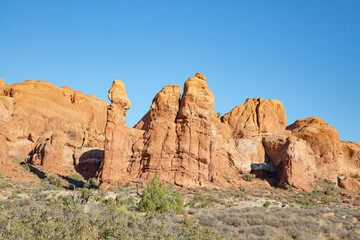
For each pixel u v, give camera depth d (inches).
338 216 1350.9
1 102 2175.2
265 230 914.1
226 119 2960.1
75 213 737.6
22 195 1429.6
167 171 2037.4
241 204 1642.5
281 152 2623.0
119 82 1985.7
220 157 2502.5
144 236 680.4
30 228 641.0
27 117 2445.9
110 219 778.8
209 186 2112.5
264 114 2940.5
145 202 1186.0
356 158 3014.3
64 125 2640.3
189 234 744.3
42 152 2265.0
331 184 2645.2
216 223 1001.5
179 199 1266.0
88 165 2365.9
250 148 2723.9
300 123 3248.0
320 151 2778.1
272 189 2331.4
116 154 1872.5
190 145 2122.3
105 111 3326.8
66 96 2977.4
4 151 2048.5
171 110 2222.0
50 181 1910.7
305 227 1021.8
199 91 2267.5
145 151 2098.9
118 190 1763.0
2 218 727.1
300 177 2401.6
